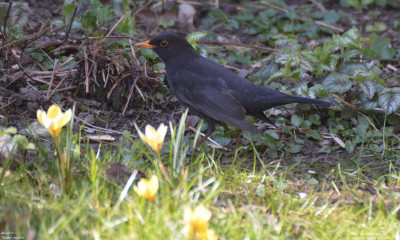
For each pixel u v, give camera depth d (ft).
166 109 32.65
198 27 46.16
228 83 27.25
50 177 21.89
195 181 23.53
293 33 44.65
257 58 40.40
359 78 31.04
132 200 20.34
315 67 34.14
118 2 41.34
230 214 20.58
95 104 31.78
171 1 47.98
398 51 41.09
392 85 33.60
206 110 26.86
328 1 52.95
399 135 30.35
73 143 22.49
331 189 24.16
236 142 27.89
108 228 18.28
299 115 32.14
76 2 34.58
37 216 19.12
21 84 32.27
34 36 34.17
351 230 19.79
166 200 19.81
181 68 28.60
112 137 28.68
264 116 28.02
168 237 17.97
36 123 24.54
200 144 28.14
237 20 47.29
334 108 31.78
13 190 20.40
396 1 52.13
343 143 29.89
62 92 32.14
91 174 21.77
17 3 33.78
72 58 33.96
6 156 22.30
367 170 26.73
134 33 39.27
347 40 33.99
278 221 20.74
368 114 32.24
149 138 19.90
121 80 31.89
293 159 28.22
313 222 20.54
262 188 23.12
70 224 18.60
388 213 20.85
